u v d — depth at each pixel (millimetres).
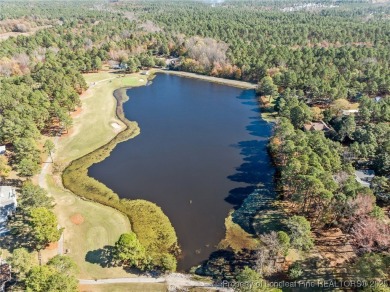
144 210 87000
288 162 90938
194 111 152500
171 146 120500
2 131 106562
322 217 79000
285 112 133250
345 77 165625
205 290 64438
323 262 69750
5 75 172750
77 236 76188
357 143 103375
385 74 166000
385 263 59844
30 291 54656
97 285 64375
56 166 104438
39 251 70938
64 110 127625
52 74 158625
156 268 68938
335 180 84062
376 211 71438
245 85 188750
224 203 90250
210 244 76625
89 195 92062
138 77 197750
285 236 67062
